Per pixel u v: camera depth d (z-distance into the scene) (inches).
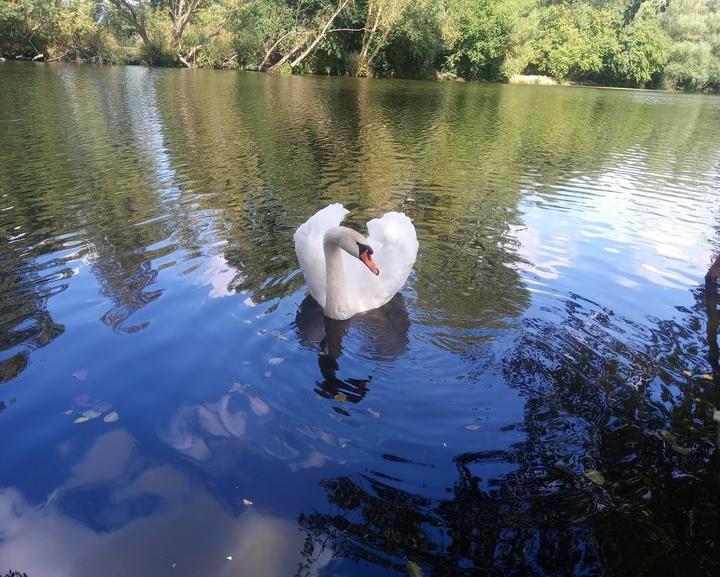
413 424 62.4
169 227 115.9
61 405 63.5
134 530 49.4
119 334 76.6
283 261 102.0
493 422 63.2
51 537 48.9
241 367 70.9
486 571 46.1
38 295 86.2
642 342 80.7
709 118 399.9
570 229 128.6
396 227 89.6
